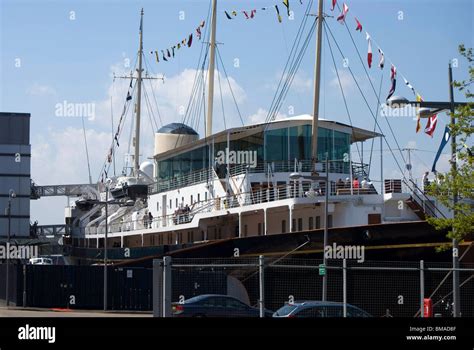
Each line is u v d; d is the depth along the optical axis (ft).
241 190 171.22
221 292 142.92
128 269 168.66
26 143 260.42
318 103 166.09
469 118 102.58
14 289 176.76
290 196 154.10
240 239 150.82
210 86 227.81
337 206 147.43
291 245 142.10
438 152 124.47
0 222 258.98
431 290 130.82
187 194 201.16
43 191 318.45
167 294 91.97
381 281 132.77
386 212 144.77
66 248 266.57
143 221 212.84
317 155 173.88
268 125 175.11
